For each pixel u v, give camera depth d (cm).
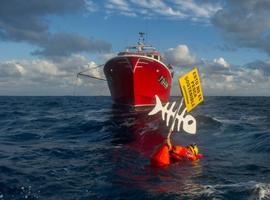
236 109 4347
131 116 2881
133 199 825
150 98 3362
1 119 2950
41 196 845
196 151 1248
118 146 1526
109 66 3431
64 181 964
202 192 857
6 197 835
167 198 825
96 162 1198
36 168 1112
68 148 1483
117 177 1002
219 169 1086
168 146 1171
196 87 1111
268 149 1402
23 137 1878
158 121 2447
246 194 830
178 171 1055
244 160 1227
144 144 1579
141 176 1011
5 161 1227
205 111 3884
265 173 1042
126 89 3297
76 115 3234
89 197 841
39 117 3075
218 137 1786
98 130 2075
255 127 2155
